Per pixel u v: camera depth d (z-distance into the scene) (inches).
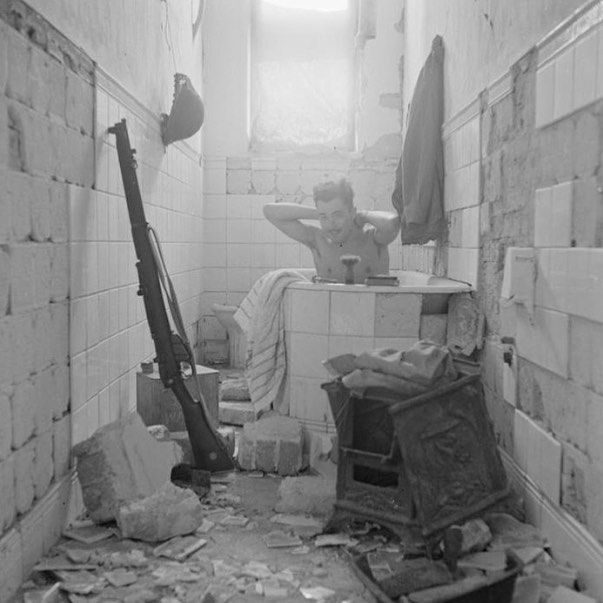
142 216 104.1
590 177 70.0
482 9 113.7
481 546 77.9
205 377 117.6
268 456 110.4
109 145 106.1
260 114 212.5
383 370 80.3
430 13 160.4
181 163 170.7
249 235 208.2
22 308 73.4
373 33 205.2
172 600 69.7
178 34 166.1
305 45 211.5
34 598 68.8
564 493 76.7
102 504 86.8
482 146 112.7
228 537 86.0
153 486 90.5
